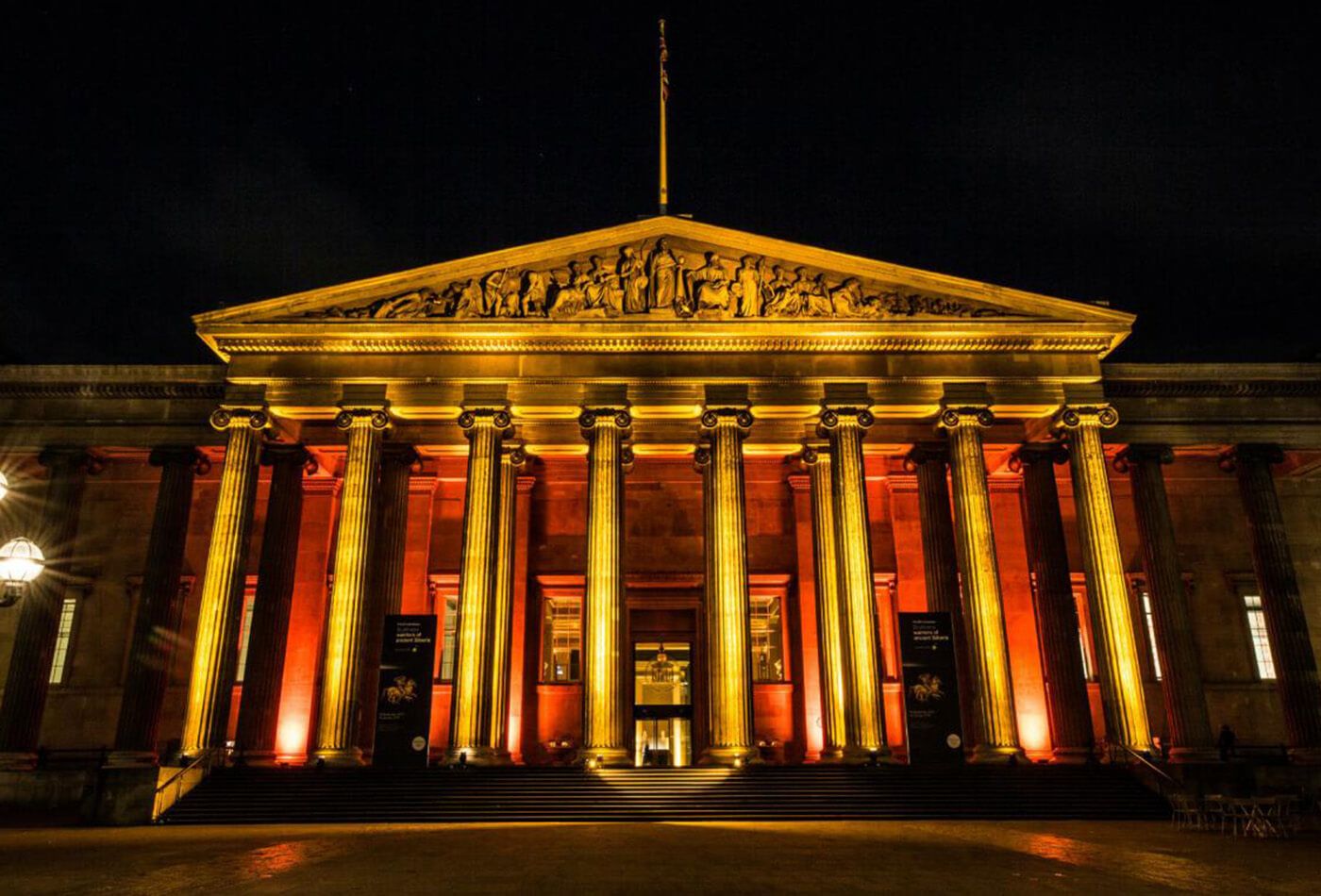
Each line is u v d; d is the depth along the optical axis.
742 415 40.38
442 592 47.88
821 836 25.44
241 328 40.72
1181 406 45.16
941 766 35.75
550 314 41.31
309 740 43.97
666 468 51.09
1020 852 21.75
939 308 41.69
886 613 48.22
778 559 49.44
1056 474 50.22
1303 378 44.78
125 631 47.28
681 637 49.56
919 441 46.06
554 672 48.56
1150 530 43.66
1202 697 41.19
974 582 38.94
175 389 45.47
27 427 45.00
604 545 38.97
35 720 42.12
